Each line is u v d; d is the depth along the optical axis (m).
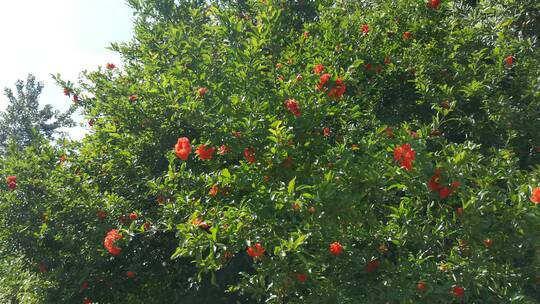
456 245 4.12
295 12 8.09
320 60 5.62
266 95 4.99
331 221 3.85
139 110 6.04
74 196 5.88
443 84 6.06
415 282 3.74
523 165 5.69
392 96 6.59
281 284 3.68
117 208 5.73
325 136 5.11
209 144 4.71
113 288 5.98
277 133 4.18
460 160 3.93
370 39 6.32
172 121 5.88
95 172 6.32
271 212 4.05
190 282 6.02
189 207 4.28
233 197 4.52
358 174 4.09
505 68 5.66
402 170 4.03
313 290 3.81
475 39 6.27
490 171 4.16
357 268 4.09
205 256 5.18
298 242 3.48
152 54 6.44
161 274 6.09
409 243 4.21
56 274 5.64
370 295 3.85
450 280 3.80
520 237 3.84
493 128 5.59
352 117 5.21
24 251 5.91
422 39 6.52
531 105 5.44
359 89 5.84
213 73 5.76
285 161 4.36
